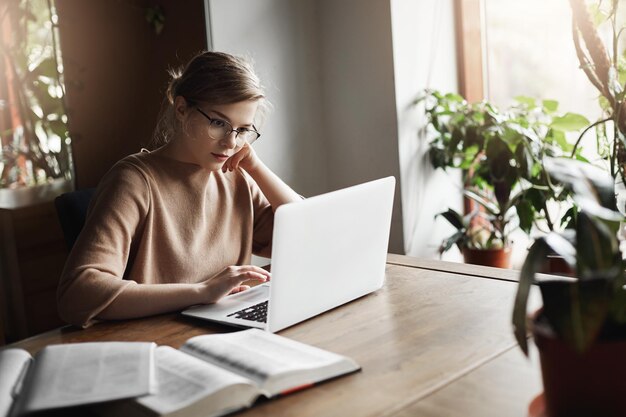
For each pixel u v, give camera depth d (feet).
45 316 9.84
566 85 9.29
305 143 9.96
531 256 2.64
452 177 10.17
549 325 2.65
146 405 2.89
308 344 3.88
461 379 3.26
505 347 3.63
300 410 3.04
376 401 3.08
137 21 9.33
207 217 5.74
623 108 6.82
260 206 6.25
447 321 4.11
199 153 5.39
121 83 9.57
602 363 2.49
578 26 6.73
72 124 9.62
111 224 4.94
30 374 3.32
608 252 2.49
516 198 8.43
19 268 9.49
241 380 3.01
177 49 9.02
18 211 9.42
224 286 4.64
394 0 9.12
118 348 3.54
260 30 9.21
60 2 9.32
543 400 2.91
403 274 5.25
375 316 4.30
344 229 4.35
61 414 3.12
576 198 2.68
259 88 5.35
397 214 9.56
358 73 9.64
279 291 4.00
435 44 9.72
